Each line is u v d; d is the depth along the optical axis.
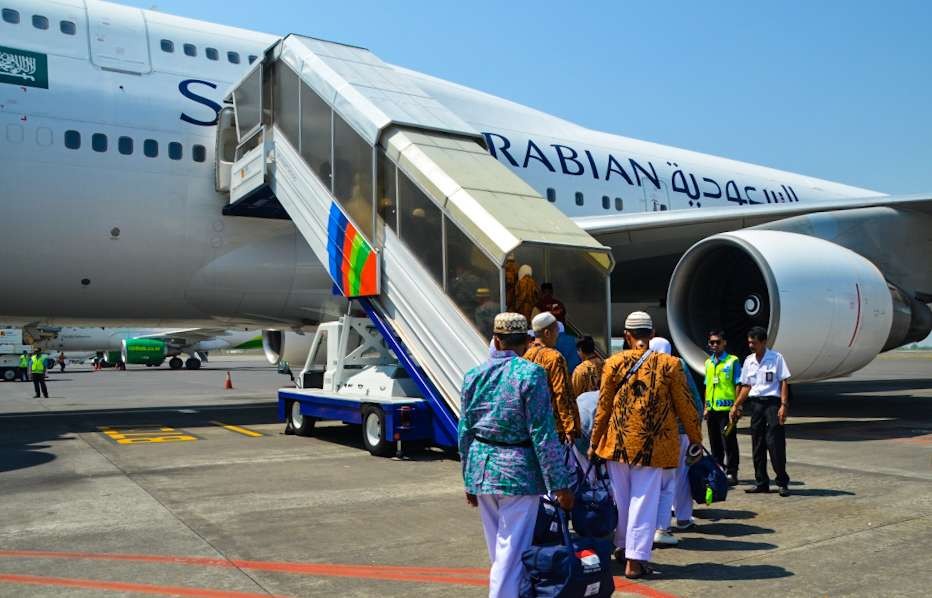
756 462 6.20
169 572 4.10
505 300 6.28
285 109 9.84
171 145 10.46
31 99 9.63
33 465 7.52
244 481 6.66
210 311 11.49
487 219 6.55
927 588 3.81
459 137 8.34
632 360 4.26
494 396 3.14
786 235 9.62
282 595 3.75
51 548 4.55
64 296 10.25
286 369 17.66
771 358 6.13
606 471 4.80
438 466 7.48
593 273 6.83
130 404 16.22
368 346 9.59
